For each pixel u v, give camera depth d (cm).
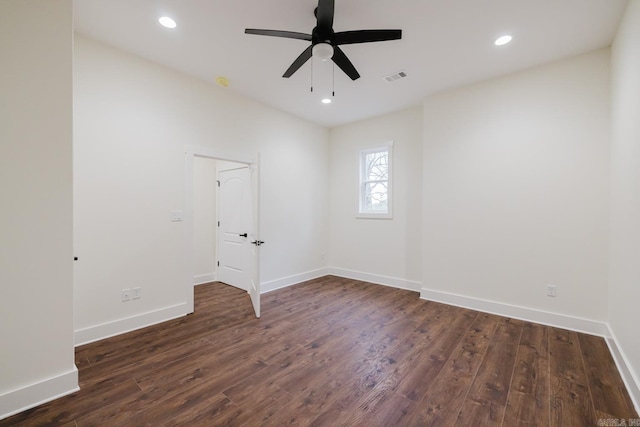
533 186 312
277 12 227
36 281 176
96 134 265
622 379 206
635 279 192
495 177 336
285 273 466
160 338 271
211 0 213
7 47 166
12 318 169
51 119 181
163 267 312
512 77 324
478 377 208
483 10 221
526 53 283
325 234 542
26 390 172
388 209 468
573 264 292
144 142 297
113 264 276
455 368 221
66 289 187
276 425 161
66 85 186
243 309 354
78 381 199
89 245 262
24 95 171
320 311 347
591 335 278
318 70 320
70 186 188
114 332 276
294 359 234
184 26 245
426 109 392
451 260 371
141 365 223
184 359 233
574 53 283
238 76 336
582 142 286
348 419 166
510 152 326
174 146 321
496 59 295
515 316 323
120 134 280
